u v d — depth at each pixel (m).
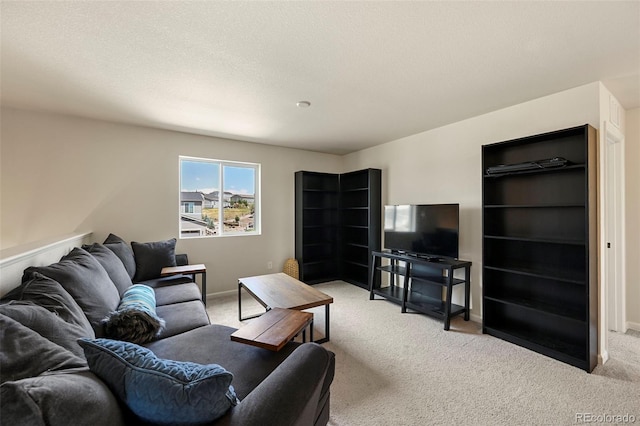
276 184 4.66
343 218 5.22
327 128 3.65
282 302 2.39
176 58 1.98
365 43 1.80
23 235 2.97
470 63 2.04
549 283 2.59
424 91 2.52
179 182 3.85
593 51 1.89
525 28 1.64
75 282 1.53
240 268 4.34
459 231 3.33
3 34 1.70
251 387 1.26
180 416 0.81
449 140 3.47
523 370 2.14
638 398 1.82
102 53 1.92
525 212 2.72
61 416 0.62
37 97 2.65
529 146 2.70
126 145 3.48
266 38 1.75
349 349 2.46
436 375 2.08
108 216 3.38
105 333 1.54
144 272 3.04
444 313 3.02
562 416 1.67
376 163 4.60
